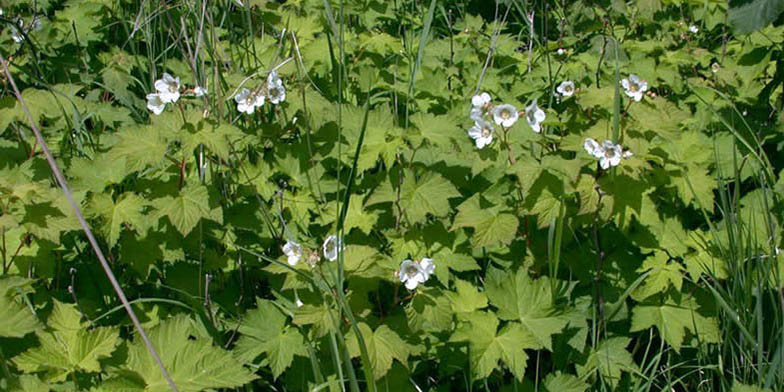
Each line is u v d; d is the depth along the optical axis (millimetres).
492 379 1358
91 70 2102
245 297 1466
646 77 1904
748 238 1324
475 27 2250
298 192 1537
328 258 1192
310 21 2023
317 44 1885
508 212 1373
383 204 1507
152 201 1329
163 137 1345
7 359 1151
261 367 1312
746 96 1936
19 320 1074
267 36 1989
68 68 2045
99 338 1106
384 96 1946
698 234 1447
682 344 1415
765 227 1482
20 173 1452
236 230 1500
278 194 1506
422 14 2381
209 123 1364
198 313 1248
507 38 2223
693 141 1577
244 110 1441
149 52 1858
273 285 1377
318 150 1521
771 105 1952
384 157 1425
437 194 1399
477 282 1488
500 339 1234
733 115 1812
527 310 1285
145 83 1879
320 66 1883
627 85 1398
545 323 1265
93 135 1705
